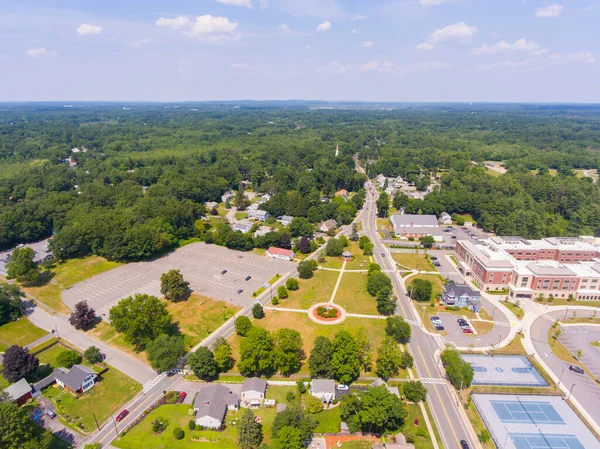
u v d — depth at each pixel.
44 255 175.00
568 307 141.25
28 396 95.62
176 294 140.88
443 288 153.62
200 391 96.12
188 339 120.19
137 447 82.25
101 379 103.31
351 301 142.75
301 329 124.81
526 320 132.50
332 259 181.62
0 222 185.00
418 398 94.44
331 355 103.88
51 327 126.88
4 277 157.62
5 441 74.56
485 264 153.12
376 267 162.62
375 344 117.56
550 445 84.50
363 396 87.75
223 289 150.88
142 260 177.00
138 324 110.75
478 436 86.06
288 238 189.12
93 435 85.50
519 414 93.06
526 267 151.88
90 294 146.62
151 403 95.31
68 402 95.12
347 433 86.75
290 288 149.88
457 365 100.50
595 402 97.62
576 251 169.75
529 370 108.25
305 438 81.12
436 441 84.44
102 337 121.69
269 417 90.31
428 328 126.94
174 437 84.31
